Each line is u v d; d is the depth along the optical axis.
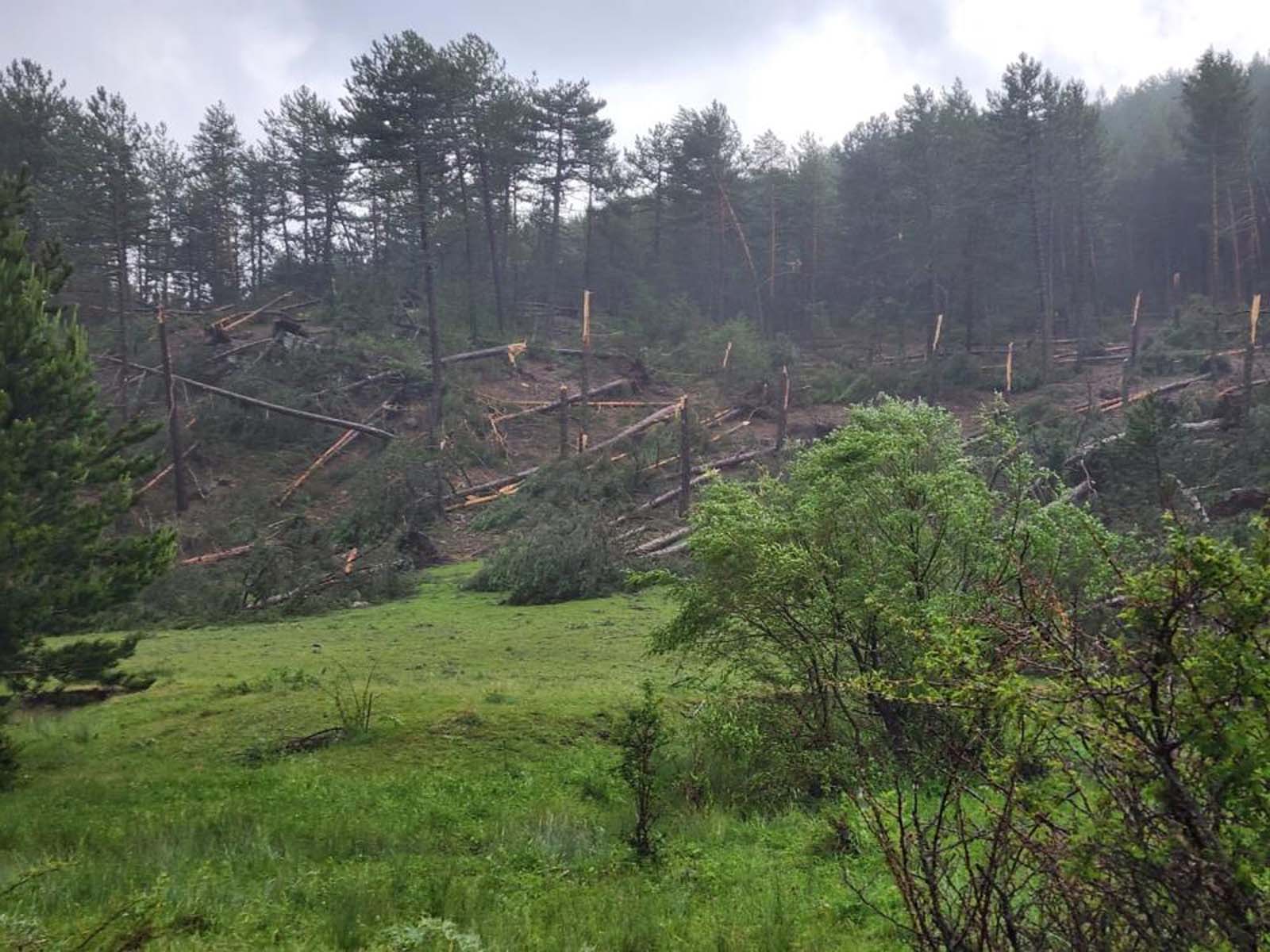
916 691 5.92
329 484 40.12
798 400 48.19
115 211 42.06
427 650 20.67
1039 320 58.12
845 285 66.25
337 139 53.31
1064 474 26.44
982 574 10.28
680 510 32.91
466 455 40.84
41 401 12.88
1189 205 64.75
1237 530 19.30
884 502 11.15
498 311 54.03
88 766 12.16
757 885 7.28
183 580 28.77
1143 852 3.43
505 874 7.85
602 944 6.09
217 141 62.06
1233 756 3.26
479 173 54.75
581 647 20.20
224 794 10.64
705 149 59.94
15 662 12.43
